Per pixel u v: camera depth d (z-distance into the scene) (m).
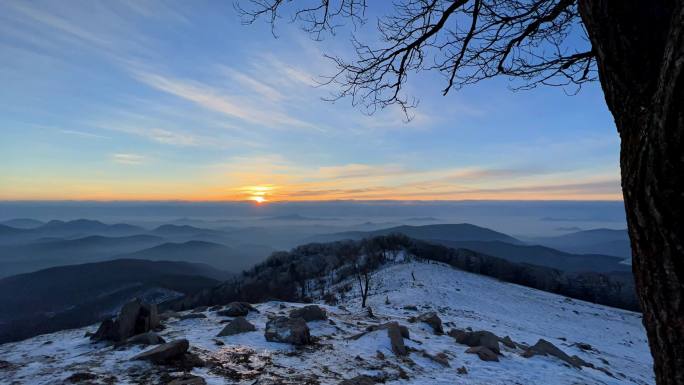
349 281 76.06
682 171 1.30
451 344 15.87
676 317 1.43
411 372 11.05
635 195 1.51
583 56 3.29
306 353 11.66
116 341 11.36
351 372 10.34
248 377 8.92
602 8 1.64
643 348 41.00
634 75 1.53
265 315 17.23
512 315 48.12
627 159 1.56
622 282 87.56
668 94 1.27
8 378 7.97
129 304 12.34
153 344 10.59
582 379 13.23
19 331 115.50
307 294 75.06
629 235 1.63
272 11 3.42
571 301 68.19
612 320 56.19
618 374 17.44
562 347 24.91
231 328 13.05
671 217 1.37
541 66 3.50
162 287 170.50
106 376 8.07
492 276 88.75
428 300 48.72
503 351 15.88
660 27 1.52
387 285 63.72
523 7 3.47
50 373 8.26
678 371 1.47
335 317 18.88
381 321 20.00
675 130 1.27
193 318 15.71
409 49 3.63
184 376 8.14
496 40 3.60
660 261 1.45
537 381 12.08
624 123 1.59
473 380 11.21
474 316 40.44
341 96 4.00
